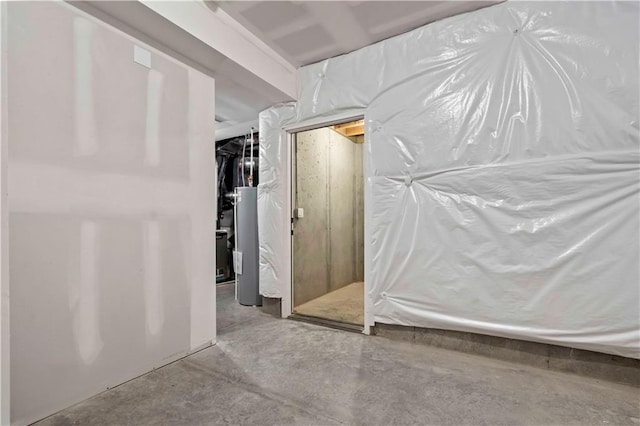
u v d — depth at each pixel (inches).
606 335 71.4
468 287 86.9
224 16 91.0
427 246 93.0
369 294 105.1
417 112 95.7
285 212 127.9
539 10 79.8
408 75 97.9
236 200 151.7
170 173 87.4
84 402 67.0
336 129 178.4
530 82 79.9
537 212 78.2
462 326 88.1
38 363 60.9
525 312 79.8
